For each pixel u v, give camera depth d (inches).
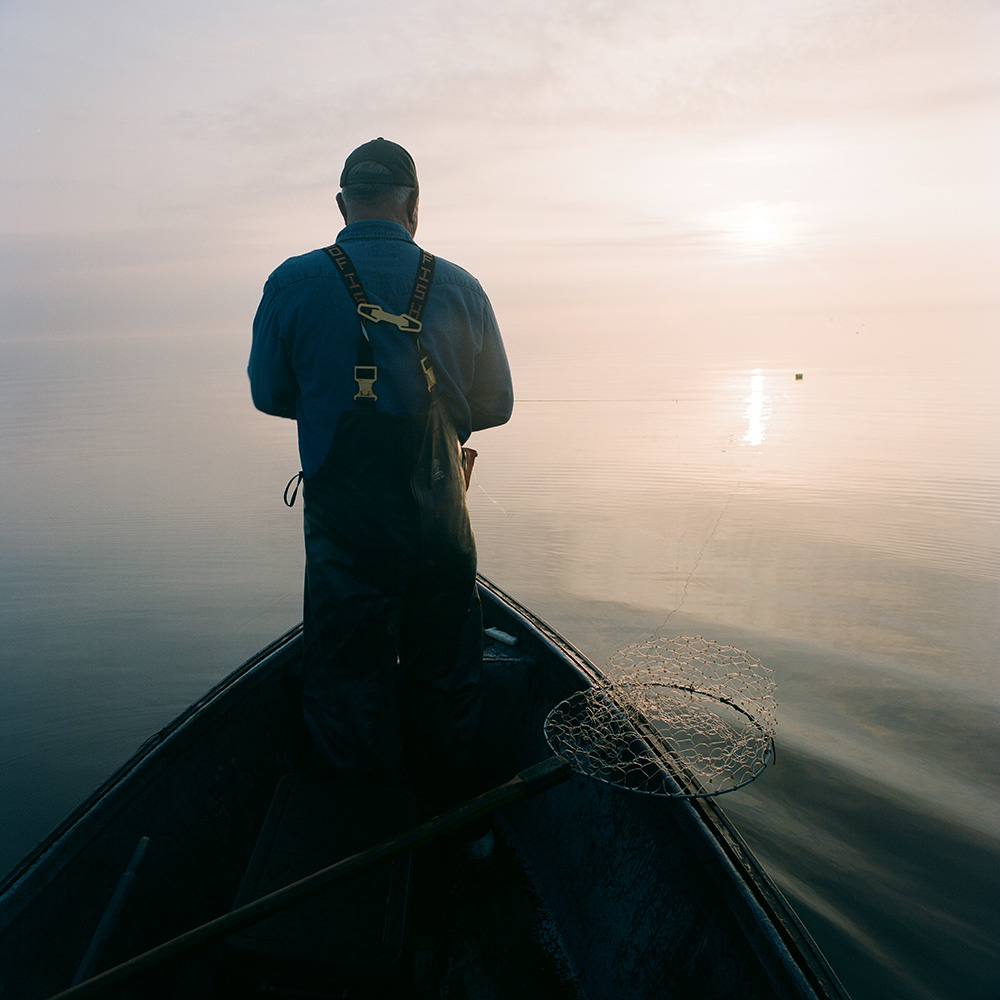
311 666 64.0
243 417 1505.9
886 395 1674.5
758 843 159.8
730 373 2837.1
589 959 66.3
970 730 217.0
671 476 761.6
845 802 176.1
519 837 82.7
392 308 58.9
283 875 54.6
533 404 1806.1
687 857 61.9
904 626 319.9
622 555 473.1
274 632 356.2
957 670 267.7
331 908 53.3
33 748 247.3
